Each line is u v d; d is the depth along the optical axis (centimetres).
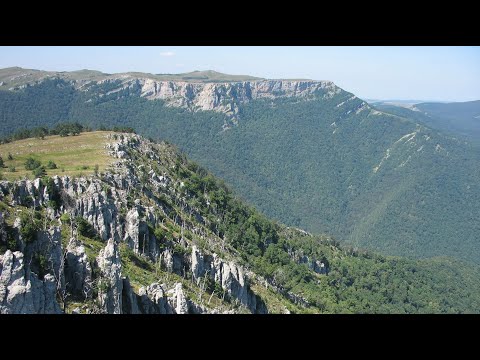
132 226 13362
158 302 10038
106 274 9112
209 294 13588
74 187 13300
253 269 19050
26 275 7531
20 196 11950
